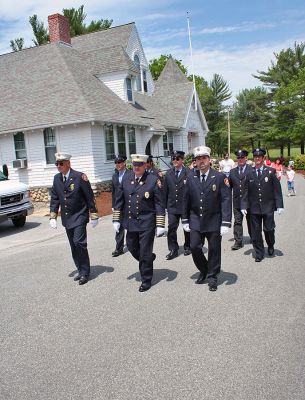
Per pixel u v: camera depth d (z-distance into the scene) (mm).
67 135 18875
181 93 32312
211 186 6164
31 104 19984
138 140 23141
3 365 4305
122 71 23094
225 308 5426
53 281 7191
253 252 8469
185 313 5336
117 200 7023
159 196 6375
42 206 19078
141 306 5684
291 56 57156
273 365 3951
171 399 3516
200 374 3871
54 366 4211
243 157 8711
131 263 8102
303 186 23625
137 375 3928
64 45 24125
